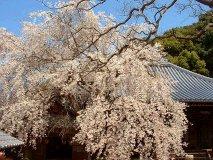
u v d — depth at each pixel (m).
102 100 13.59
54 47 16.66
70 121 16.23
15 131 15.52
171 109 14.62
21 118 15.04
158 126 13.49
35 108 15.17
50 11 16.53
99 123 13.09
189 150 21.06
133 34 15.77
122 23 10.77
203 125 21.70
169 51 38.22
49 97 15.73
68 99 15.90
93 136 13.24
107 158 13.15
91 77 14.84
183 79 23.70
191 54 36.94
